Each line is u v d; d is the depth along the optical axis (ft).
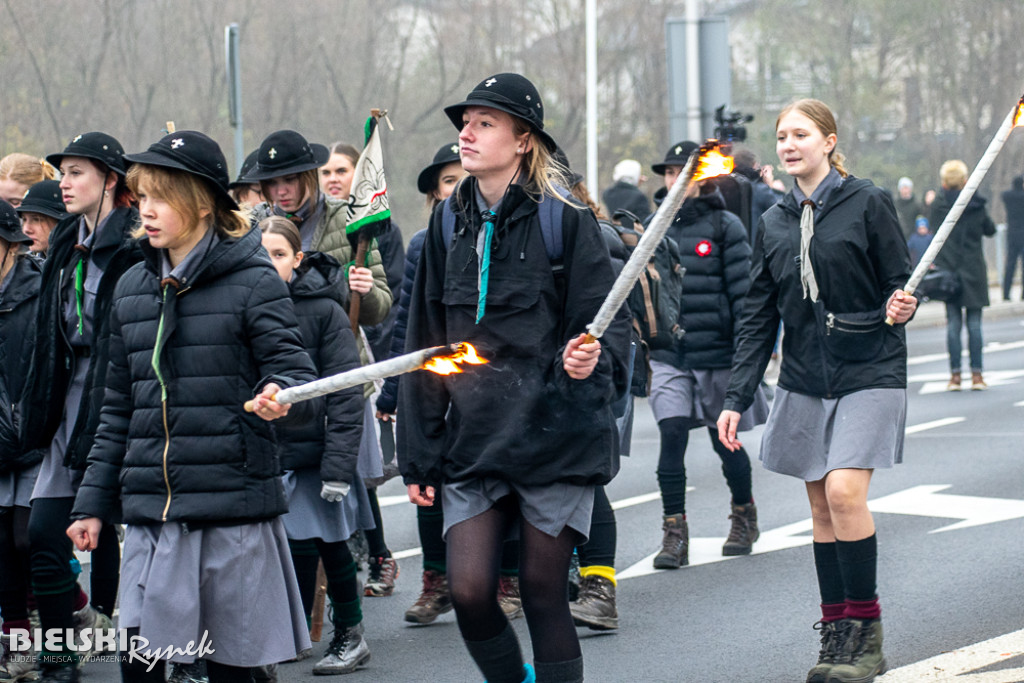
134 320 14.51
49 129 112.57
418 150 135.95
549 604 13.69
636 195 41.37
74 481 17.76
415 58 136.36
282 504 14.53
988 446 36.76
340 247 22.21
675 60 53.72
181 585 14.05
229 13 123.75
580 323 13.69
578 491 13.78
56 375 18.15
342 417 18.74
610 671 18.94
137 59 118.73
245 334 14.28
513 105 13.75
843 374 17.34
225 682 14.47
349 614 19.47
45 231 22.57
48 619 18.04
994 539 25.72
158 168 14.15
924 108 146.82
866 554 17.20
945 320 77.97
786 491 32.50
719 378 25.76
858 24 145.38
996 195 142.92
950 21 142.10
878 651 17.38
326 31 128.67
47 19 111.24
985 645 18.94
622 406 18.49
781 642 19.99
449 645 20.84
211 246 14.43
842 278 17.26
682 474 25.59
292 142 21.67
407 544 28.58
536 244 13.75
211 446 14.11
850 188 17.49
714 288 25.70
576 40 137.80
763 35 146.20
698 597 22.97
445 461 14.03
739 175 33.83
